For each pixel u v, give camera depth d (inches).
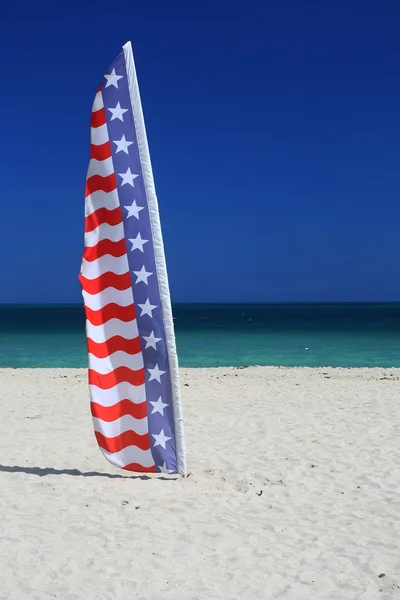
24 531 214.7
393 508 245.4
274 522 229.8
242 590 176.2
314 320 2571.4
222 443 351.9
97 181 277.6
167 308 275.6
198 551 202.2
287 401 493.0
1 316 3280.0
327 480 282.7
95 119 277.7
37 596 170.6
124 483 274.2
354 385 581.0
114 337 278.4
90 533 214.7
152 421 280.1
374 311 4539.9
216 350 1084.5
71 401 496.4
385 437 365.1
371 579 184.2
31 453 326.0
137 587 176.6
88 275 276.7
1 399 504.7
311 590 177.0
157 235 275.1
